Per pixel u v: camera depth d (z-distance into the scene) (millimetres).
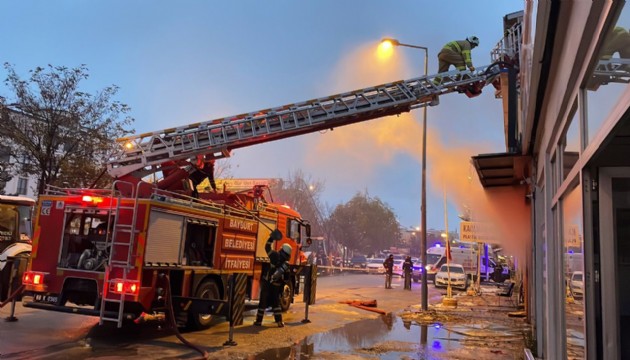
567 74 3963
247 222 10500
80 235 8500
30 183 34969
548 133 5789
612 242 3400
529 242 11578
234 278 8172
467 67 11500
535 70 4992
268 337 8898
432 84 11336
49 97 16578
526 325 11375
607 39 2742
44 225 8516
